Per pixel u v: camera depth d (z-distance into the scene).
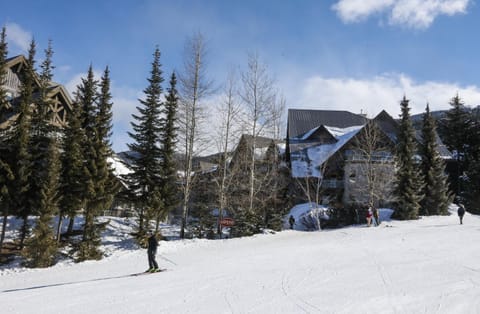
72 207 24.45
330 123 57.53
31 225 26.27
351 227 31.48
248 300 10.76
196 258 18.75
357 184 41.06
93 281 14.38
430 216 35.09
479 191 44.88
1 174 23.20
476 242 20.47
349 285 12.23
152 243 15.84
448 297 10.73
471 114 63.56
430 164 37.88
